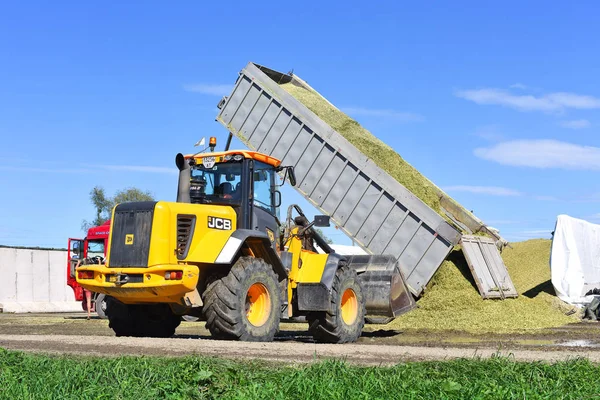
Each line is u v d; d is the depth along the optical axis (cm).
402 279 1362
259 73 1705
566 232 1941
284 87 1862
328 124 1645
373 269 1349
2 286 2975
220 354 766
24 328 1414
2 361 638
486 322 1401
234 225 1073
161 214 988
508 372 586
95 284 1009
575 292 1900
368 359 752
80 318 1952
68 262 2067
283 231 1174
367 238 1547
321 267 1155
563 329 1359
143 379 533
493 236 1723
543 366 614
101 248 2028
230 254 1002
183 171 1105
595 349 915
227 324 984
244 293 1001
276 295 1057
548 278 2034
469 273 1550
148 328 1126
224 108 1752
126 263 997
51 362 620
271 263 1099
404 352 833
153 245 981
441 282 1527
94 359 639
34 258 3145
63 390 508
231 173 1099
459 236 1449
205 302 998
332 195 1591
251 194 1092
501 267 1648
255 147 1708
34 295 3125
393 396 489
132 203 1022
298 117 1634
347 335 1152
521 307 1548
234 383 534
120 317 1094
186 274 966
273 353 789
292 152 1650
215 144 1173
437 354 811
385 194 1524
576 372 597
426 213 1470
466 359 666
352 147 1560
